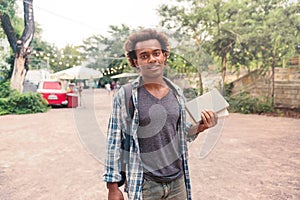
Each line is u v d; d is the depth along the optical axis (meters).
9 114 10.48
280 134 6.01
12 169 3.85
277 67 9.87
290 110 9.33
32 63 15.44
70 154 4.57
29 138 5.97
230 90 9.85
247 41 9.73
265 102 9.81
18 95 10.98
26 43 12.70
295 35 9.57
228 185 3.15
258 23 9.96
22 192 3.06
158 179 1.22
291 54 9.61
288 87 9.54
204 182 3.19
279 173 3.56
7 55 12.79
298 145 5.02
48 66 15.27
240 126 6.98
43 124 7.91
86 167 3.88
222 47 9.72
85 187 3.18
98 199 2.87
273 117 8.88
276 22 9.63
